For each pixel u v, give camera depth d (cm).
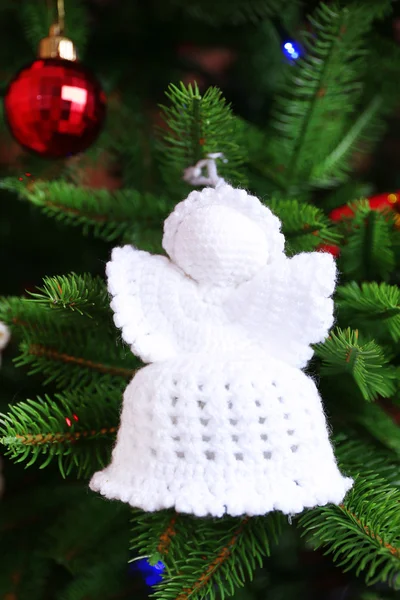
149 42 44
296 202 34
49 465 42
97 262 46
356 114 42
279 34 43
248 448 28
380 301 32
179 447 29
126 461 30
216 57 49
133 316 30
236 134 38
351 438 35
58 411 33
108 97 43
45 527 40
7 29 44
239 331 30
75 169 44
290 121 38
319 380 34
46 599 38
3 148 45
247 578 36
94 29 44
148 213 37
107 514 38
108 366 36
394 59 41
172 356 30
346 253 35
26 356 35
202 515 28
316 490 29
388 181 47
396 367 35
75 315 33
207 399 29
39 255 49
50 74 35
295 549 39
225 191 31
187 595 29
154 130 43
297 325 30
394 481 33
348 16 35
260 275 30
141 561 37
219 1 40
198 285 31
